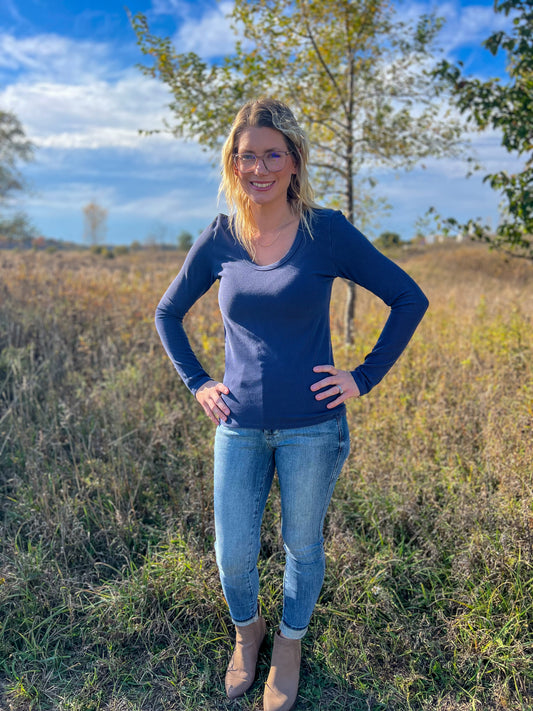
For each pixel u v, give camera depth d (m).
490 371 4.38
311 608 1.88
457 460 3.21
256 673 2.05
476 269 15.69
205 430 3.79
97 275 9.53
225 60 5.36
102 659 2.11
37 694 1.96
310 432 1.69
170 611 2.29
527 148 5.08
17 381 4.18
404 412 3.76
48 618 2.25
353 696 1.98
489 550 2.41
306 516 1.75
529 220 5.09
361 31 5.62
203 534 2.73
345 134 6.04
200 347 5.43
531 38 4.79
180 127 5.71
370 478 3.04
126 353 5.40
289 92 5.75
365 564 2.55
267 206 1.68
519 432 3.11
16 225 24.30
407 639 2.14
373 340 5.40
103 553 2.73
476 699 1.93
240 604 1.91
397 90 5.92
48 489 3.00
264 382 1.67
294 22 5.49
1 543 2.70
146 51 5.34
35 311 6.06
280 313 1.65
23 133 25.22
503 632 2.12
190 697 1.97
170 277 9.73
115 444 3.34
